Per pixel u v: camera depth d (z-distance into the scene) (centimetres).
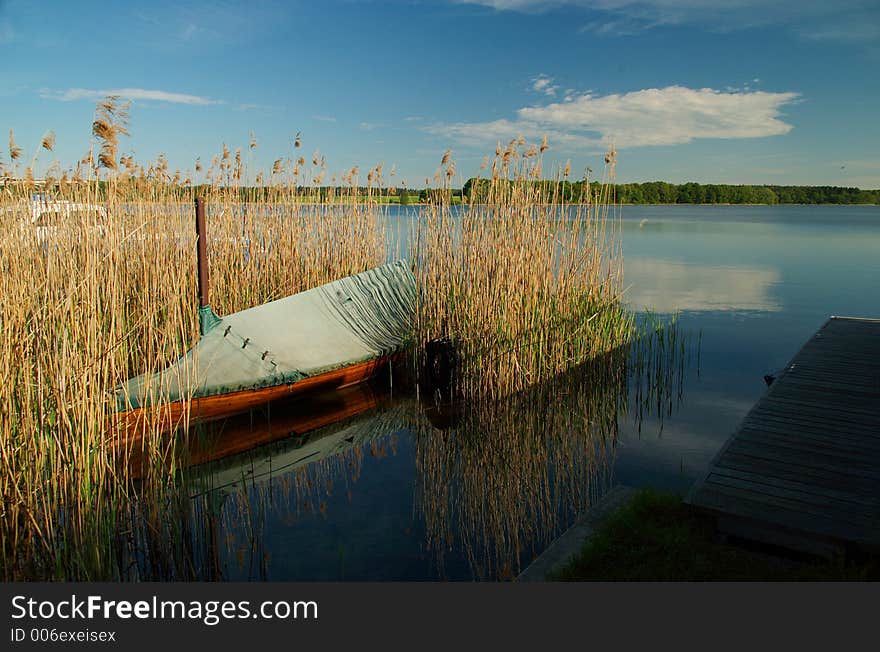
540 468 612
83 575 397
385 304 975
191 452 644
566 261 877
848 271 2097
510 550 451
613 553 375
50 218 625
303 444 686
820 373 689
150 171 921
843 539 347
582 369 883
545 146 832
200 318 717
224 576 419
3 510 415
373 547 460
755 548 382
